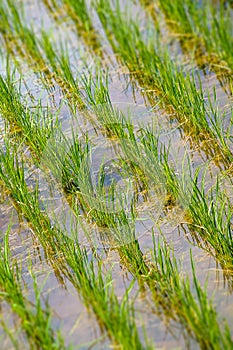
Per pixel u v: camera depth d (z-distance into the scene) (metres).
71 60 10.49
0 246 6.95
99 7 11.12
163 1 11.30
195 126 8.51
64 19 11.58
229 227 6.89
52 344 5.75
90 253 7.02
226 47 10.05
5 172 8.14
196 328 5.90
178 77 9.02
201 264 6.82
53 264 6.92
